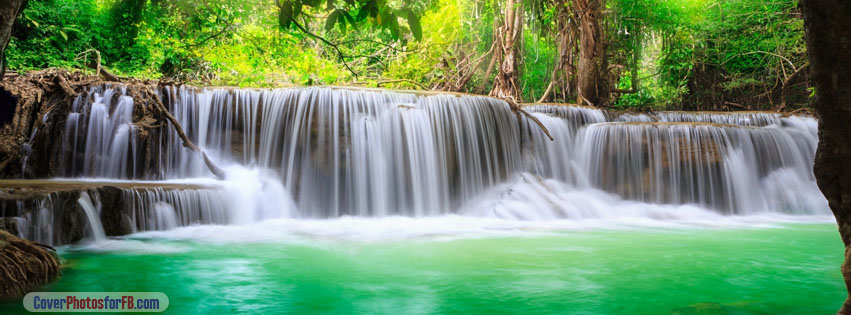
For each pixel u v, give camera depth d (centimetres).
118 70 1595
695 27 1972
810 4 269
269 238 850
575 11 1727
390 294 511
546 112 1478
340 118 1175
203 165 1166
